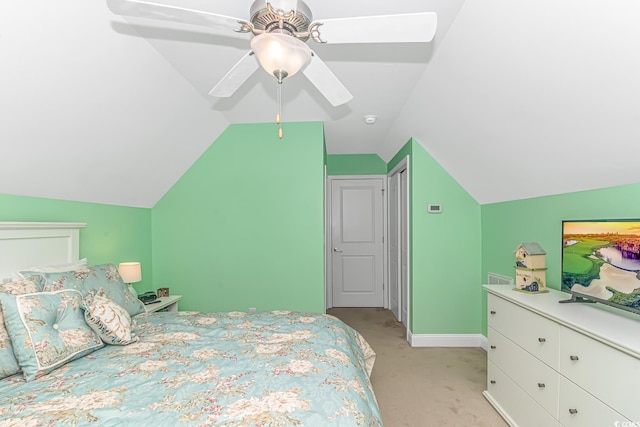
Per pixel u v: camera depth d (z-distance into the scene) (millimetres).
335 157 5133
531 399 1846
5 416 1065
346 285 5137
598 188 1906
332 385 1294
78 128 1975
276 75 1414
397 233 4414
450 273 3418
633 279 1485
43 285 1710
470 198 3416
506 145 2275
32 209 2115
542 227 2428
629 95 1339
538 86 1677
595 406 1392
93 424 1028
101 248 2730
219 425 1024
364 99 2836
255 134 3396
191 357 1548
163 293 3109
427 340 3422
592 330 1398
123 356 1566
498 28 1605
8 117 1589
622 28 1173
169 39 1919
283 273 3365
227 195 3404
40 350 1387
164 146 2842
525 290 2189
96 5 1536
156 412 1093
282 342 1750
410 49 2057
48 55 1521
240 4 1646
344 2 1631
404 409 2250
